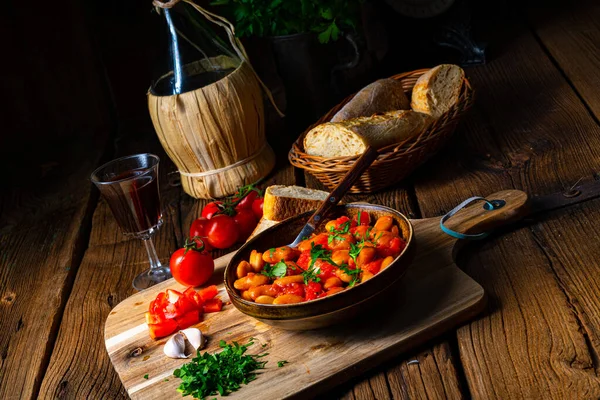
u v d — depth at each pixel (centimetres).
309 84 187
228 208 163
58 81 213
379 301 135
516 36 208
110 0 212
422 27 204
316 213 146
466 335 136
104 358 146
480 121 180
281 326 136
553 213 152
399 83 175
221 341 140
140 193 152
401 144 159
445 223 151
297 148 167
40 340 152
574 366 129
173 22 173
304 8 180
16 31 208
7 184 199
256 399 132
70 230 178
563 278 140
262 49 218
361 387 133
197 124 170
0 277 170
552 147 167
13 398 144
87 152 206
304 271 138
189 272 150
